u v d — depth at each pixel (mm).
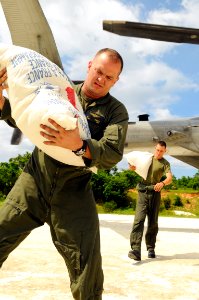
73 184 2074
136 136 9938
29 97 1857
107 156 1932
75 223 2016
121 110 2117
